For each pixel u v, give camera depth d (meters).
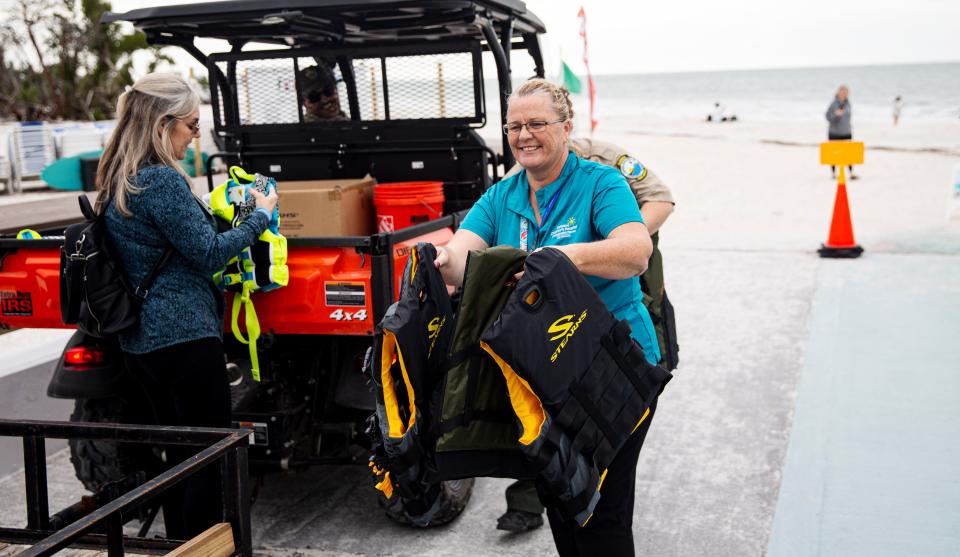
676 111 63.66
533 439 2.14
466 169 4.61
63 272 3.16
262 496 4.32
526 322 2.11
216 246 3.03
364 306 3.41
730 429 4.82
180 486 3.31
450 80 4.48
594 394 2.23
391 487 2.39
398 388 2.33
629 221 2.40
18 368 5.18
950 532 3.55
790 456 4.39
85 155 15.11
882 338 6.11
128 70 34.38
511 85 4.74
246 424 3.69
